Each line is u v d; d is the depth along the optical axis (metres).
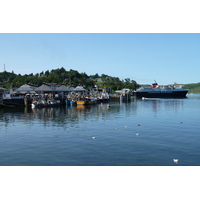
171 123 50.12
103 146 30.06
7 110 83.88
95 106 103.50
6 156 26.17
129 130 41.62
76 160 24.45
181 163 23.25
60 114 69.50
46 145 31.03
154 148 28.89
